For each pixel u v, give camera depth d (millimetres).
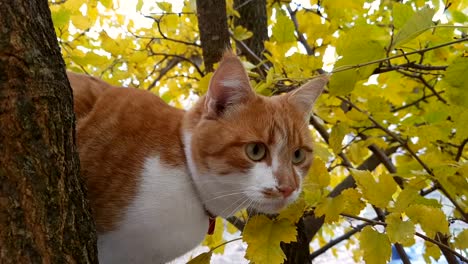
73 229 266
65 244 259
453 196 421
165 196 376
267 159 386
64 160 265
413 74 534
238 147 380
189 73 754
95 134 396
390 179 350
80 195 281
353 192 363
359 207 363
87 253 277
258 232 348
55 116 260
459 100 348
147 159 384
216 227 554
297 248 481
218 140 381
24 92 245
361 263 891
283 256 338
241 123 386
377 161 643
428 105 528
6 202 238
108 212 375
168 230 386
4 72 240
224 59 383
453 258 462
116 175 379
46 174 251
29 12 254
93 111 413
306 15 532
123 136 394
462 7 549
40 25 261
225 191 391
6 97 240
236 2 665
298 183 387
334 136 440
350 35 372
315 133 736
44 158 251
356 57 372
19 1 249
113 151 387
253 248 341
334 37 541
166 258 415
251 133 382
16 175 241
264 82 465
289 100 420
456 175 408
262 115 392
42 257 247
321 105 483
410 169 454
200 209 402
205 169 384
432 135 456
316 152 454
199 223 407
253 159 385
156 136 396
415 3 555
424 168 434
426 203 397
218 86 385
